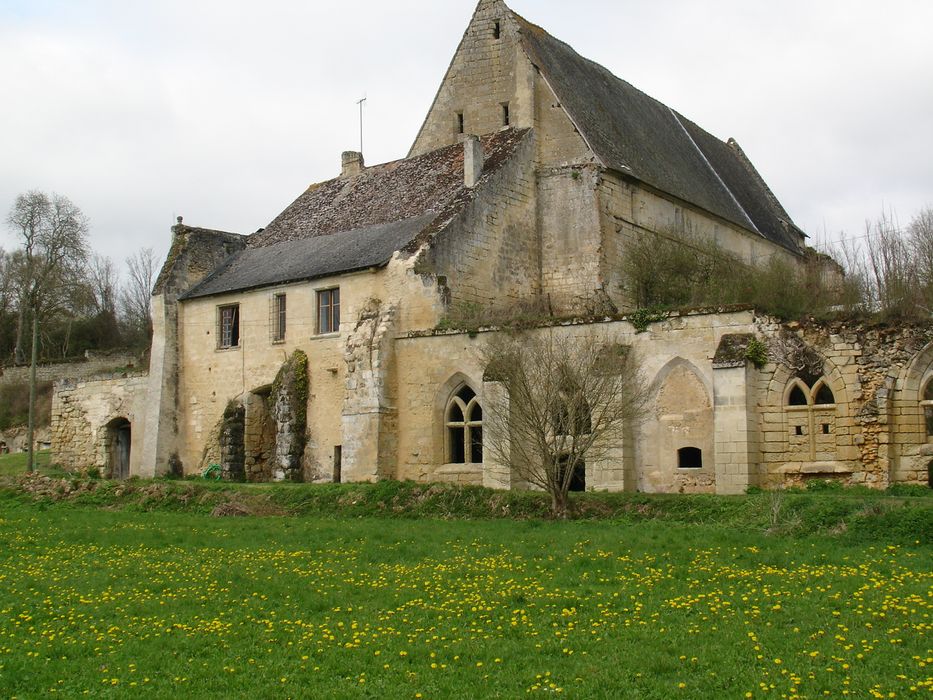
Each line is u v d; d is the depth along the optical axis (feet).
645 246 140.56
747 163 207.21
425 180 146.10
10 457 184.85
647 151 160.35
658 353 102.27
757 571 62.69
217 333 144.36
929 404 91.50
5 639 53.36
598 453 95.40
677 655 46.50
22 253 257.75
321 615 56.85
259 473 138.21
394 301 122.93
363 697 42.52
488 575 64.90
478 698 41.96
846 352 94.32
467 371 114.73
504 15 152.97
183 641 51.88
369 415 118.52
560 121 145.07
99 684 45.50
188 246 151.84
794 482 94.84
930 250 136.56
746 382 95.66
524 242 140.67
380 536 82.94
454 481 114.32
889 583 57.88
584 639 49.52
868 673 43.19
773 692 41.22
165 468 144.46
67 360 217.15
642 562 66.54
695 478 99.66
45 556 78.79
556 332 107.96
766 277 112.37
